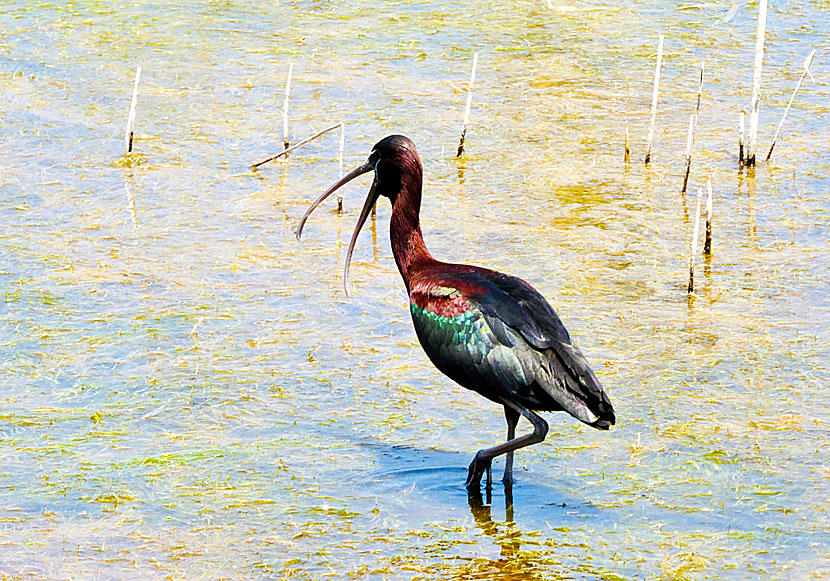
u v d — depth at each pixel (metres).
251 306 14.93
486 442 12.03
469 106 19.66
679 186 18.92
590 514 10.74
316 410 12.57
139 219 17.58
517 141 20.64
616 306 14.98
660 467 11.47
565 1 27.69
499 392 10.76
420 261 11.88
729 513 10.66
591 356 13.70
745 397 12.77
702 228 17.41
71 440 11.91
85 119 21.25
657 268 16.16
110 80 22.98
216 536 10.34
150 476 11.29
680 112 21.88
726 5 27.33
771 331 14.29
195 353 13.72
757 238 17.08
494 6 27.50
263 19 26.44
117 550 10.11
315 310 14.86
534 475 11.43
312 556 10.07
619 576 9.77
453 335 10.99
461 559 10.05
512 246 16.78
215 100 22.14
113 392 12.85
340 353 13.80
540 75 23.55
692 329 14.35
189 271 15.92
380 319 14.66
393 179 11.98
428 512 10.80
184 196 18.41
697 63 24.06
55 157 19.72
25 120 21.14
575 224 17.58
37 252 16.41
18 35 25.19
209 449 11.78
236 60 24.08
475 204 18.23
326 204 18.31
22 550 10.07
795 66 23.73
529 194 18.59
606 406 10.35
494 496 11.05
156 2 27.50
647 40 25.31
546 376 10.48
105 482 11.19
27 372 13.23
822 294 15.30
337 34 25.56
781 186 18.83
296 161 19.80
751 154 19.42
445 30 25.88
